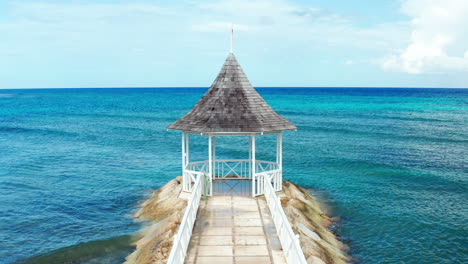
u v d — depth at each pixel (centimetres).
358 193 2514
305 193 2327
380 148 4150
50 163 3459
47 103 12938
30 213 2136
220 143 4709
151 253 1412
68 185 2717
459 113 8250
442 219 2027
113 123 6750
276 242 1271
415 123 6450
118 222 1972
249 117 1802
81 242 1731
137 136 5194
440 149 4088
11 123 6769
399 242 1756
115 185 2714
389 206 2244
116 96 18625
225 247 1235
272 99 14025
